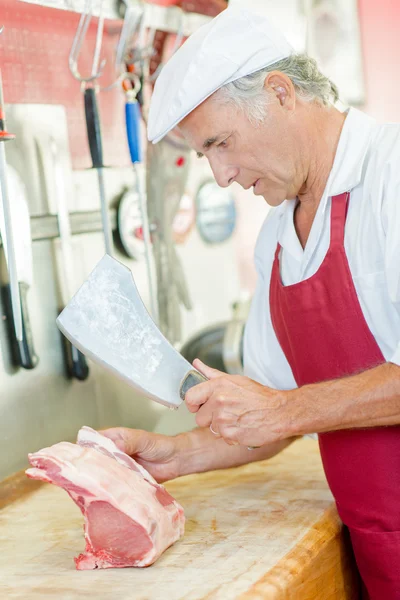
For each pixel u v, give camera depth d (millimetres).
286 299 1408
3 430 1509
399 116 2863
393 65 2803
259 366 1587
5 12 1504
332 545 1314
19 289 1493
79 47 1576
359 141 1342
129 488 1204
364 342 1344
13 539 1316
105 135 1767
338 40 2543
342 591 1371
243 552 1218
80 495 1163
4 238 1449
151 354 1309
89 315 1290
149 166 1859
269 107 1266
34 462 1188
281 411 1247
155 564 1190
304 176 1363
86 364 1678
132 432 1419
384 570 1353
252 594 1069
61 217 1605
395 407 1210
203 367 1310
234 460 1511
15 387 1532
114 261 1313
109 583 1132
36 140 1572
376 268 1299
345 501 1386
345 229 1340
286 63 1296
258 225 2311
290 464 1636
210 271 2105
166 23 1797
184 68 1239
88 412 1704
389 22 2754
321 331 1376
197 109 1259
